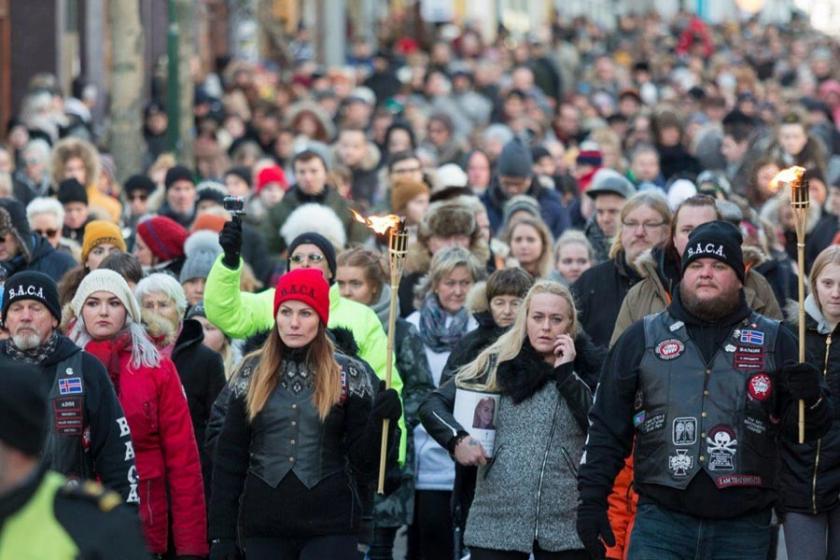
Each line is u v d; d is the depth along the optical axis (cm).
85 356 1938
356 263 2508
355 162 4428
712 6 17612
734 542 1852
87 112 5884
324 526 1934
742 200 3031
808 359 2069
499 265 3125
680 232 2198
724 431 1844
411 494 2427
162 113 5588
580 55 10494
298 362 1950
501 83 7450
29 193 3659
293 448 1931
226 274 2186
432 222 2859
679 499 1850
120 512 1241
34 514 1220
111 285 2052
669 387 1859
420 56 7838
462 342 2344
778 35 13100
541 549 2077
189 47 5009
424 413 2128
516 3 13950
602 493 1883
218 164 4962
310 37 10012
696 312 1869
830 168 3950
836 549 2138
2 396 1205
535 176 3759
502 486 2081
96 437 1927
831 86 6712
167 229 2877
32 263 2683
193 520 2053
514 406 2097
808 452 2111
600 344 2425
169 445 2048
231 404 1955
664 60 8919
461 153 4884
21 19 6253
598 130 4675
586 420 2070
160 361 2056
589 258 2802
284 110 6250
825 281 2133
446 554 2470
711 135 4656
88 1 6706
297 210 2967
